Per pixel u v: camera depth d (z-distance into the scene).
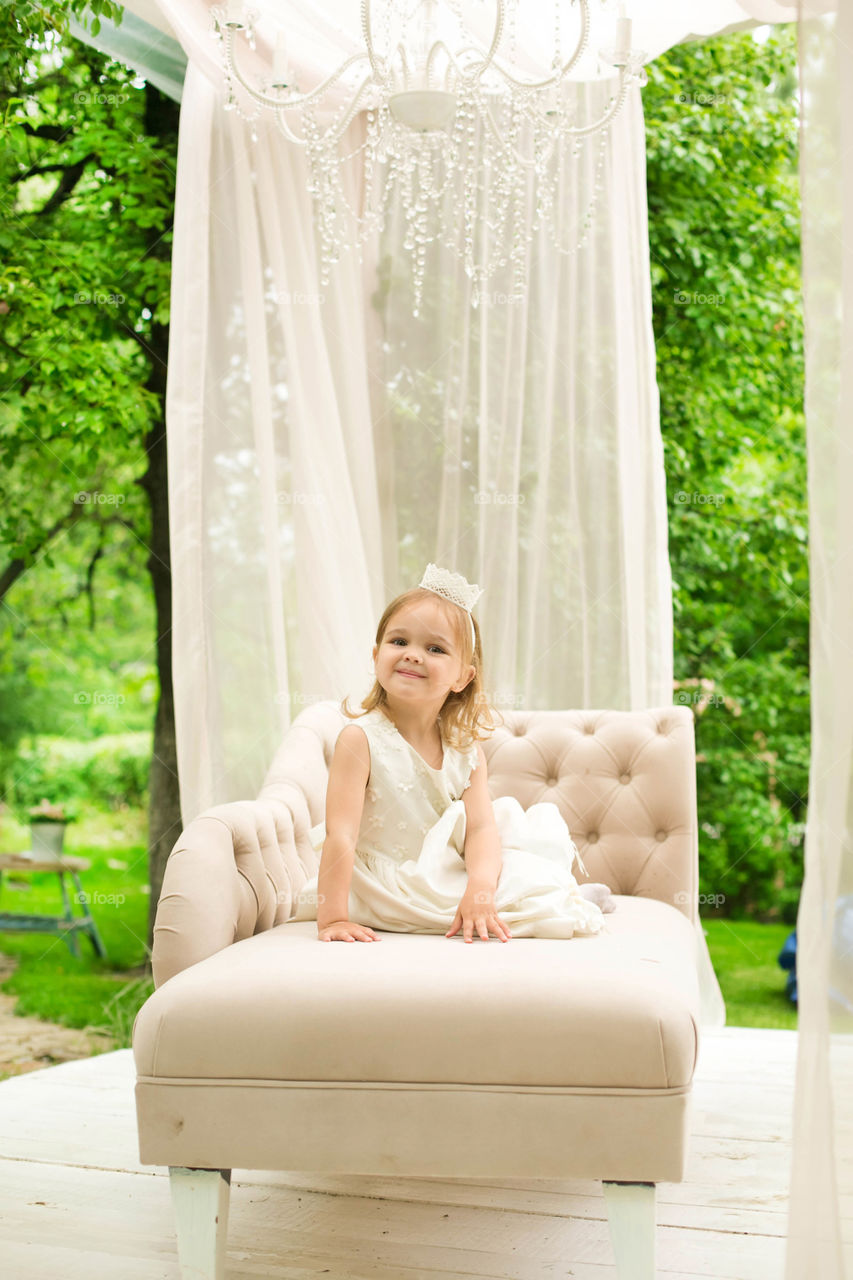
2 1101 2.73
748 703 6.52
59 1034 5.29
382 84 2.28
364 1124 1.59
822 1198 1.52
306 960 1.75
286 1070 1.60
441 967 1.69
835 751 1.59
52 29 3.78
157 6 2.98
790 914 6.68
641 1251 1.54
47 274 5.27
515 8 2.42
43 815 6.08
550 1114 1.55
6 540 6.46
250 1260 1.88
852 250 1.65
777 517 6.25
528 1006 1.58
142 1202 2.14
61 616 7.48
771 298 6.00
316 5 2.94
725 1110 2.63
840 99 1.67
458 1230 2.00
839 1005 1.55
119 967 6.26
